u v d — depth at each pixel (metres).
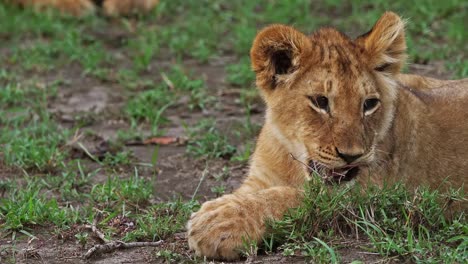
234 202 9.11
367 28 18.69
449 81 12.35
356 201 9.20
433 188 10.48
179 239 9.52
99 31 20.05
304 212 8.98
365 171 9.67
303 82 9.80
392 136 10.06
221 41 19.23
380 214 9.17
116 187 11.16
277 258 8.66
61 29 19.70
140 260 9.00
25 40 19.41
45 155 12.48
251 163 11.12
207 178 12.00
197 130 13.98
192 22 20.05
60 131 14.07
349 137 9.34
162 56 18.44
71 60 17.97
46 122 14.16
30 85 16.34
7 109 15.28
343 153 9.30
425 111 10.66
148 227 9.82
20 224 9.92
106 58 18.00
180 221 9.95
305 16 20.05
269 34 10.05
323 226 9.03
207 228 8.91
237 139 13.70
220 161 12.69
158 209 10.34
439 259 8.44
